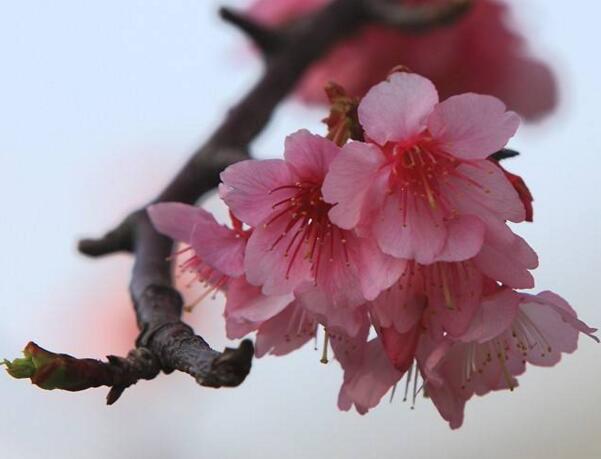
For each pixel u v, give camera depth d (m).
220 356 0.56
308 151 0.58
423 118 0.58
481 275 0.58
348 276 0.58
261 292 0.59
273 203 0.59
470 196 0.58
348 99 0.59
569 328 0.60
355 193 0.58
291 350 0.59
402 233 0.58
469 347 0.59
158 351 0.57
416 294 0.58
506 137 0.58
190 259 0.60
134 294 0.60
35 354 0.56
